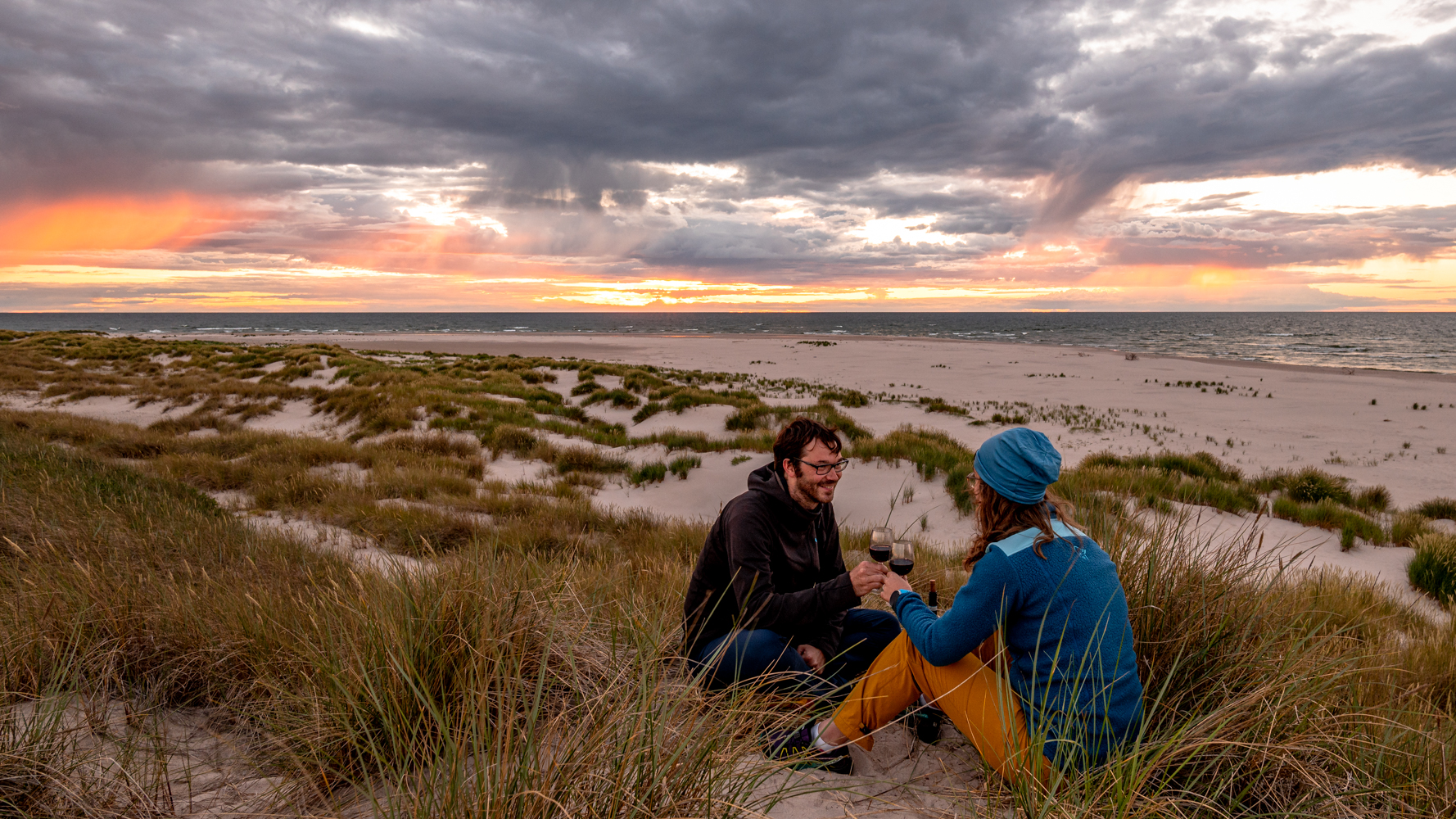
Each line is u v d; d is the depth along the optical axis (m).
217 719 2.26
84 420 13.77
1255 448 17.48
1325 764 1.94
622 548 6.96
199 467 9.95
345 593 2.91
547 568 3.19
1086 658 1.78
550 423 16.31
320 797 1.76
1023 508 1.90
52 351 27.55
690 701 1.99
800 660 2.47
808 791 1.77
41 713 2.01
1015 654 1.94
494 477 11.51
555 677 2.22
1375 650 3.42
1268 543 7.91
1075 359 47.88
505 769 1.53
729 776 1.67
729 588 2.61
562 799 1.50
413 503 8.81
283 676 2.29
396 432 14.31
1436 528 9.17
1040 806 1.71
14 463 7.08
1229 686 2.17
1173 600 2.48
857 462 11.84
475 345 64.50
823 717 2.32
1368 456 16.50
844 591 2.38
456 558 2.88
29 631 2.44
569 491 10.21
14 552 3.98
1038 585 1.81
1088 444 17.41
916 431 16.34
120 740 1.96
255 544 4.86
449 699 2.01
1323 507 9.35
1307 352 64.19
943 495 10.05
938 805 1.91
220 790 1.83
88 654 2.32
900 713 2.25
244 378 22.36
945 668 2.06
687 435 14.93
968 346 62.53
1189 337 94.25
